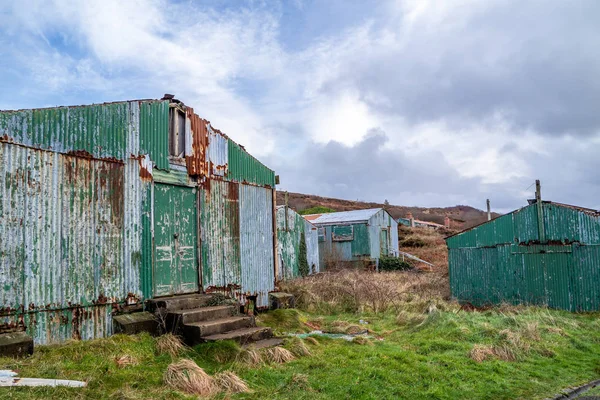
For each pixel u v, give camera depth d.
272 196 13.86
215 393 5.87
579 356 8.72
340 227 29.09
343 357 7.79
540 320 11.11
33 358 6.30
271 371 6.88
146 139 9.30
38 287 7.11
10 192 6.84
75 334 7.61
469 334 9.50
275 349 7.68
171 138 10.09
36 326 7.06
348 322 11.69
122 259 8.52
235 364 7.01
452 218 59.84
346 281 15.75
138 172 9.02
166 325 8.48
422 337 9.67
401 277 20.77
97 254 8.07
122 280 8.48
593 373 7.75
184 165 10.29
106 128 8.45
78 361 6.45
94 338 7.86
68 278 7.55
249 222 12.59
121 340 7.41
